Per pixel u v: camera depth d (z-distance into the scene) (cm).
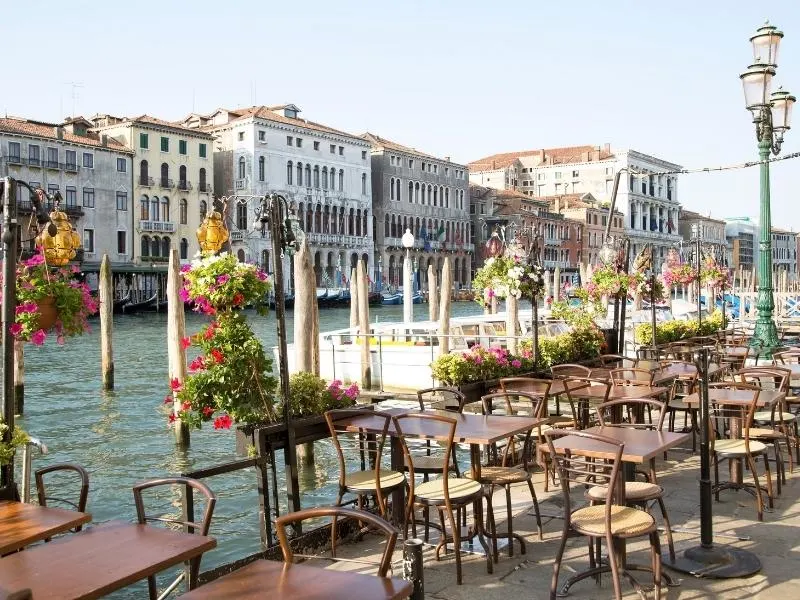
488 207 9931
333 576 334
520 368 1031
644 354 1423
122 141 6438
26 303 579
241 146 7169
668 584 506
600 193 11088
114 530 392
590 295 1298
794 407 1133
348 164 8062
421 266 9025
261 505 599
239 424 639
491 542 606
